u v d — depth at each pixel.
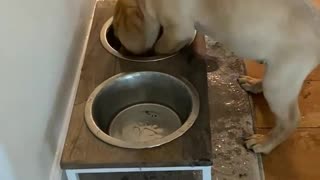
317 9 1.22
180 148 1.22
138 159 1.21
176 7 1.35
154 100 1.46
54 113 1.29
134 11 1.44
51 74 1.26
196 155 1.21
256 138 1.44
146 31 1.44
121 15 1.46
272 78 1.29
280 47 1.25
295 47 1.23
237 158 1.44
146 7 1.40
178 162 1.20
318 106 1.56
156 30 1.45
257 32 1.26
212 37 1.40
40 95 1.17
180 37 1.42
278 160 1.43
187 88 1.37
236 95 1.58
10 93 0.98
